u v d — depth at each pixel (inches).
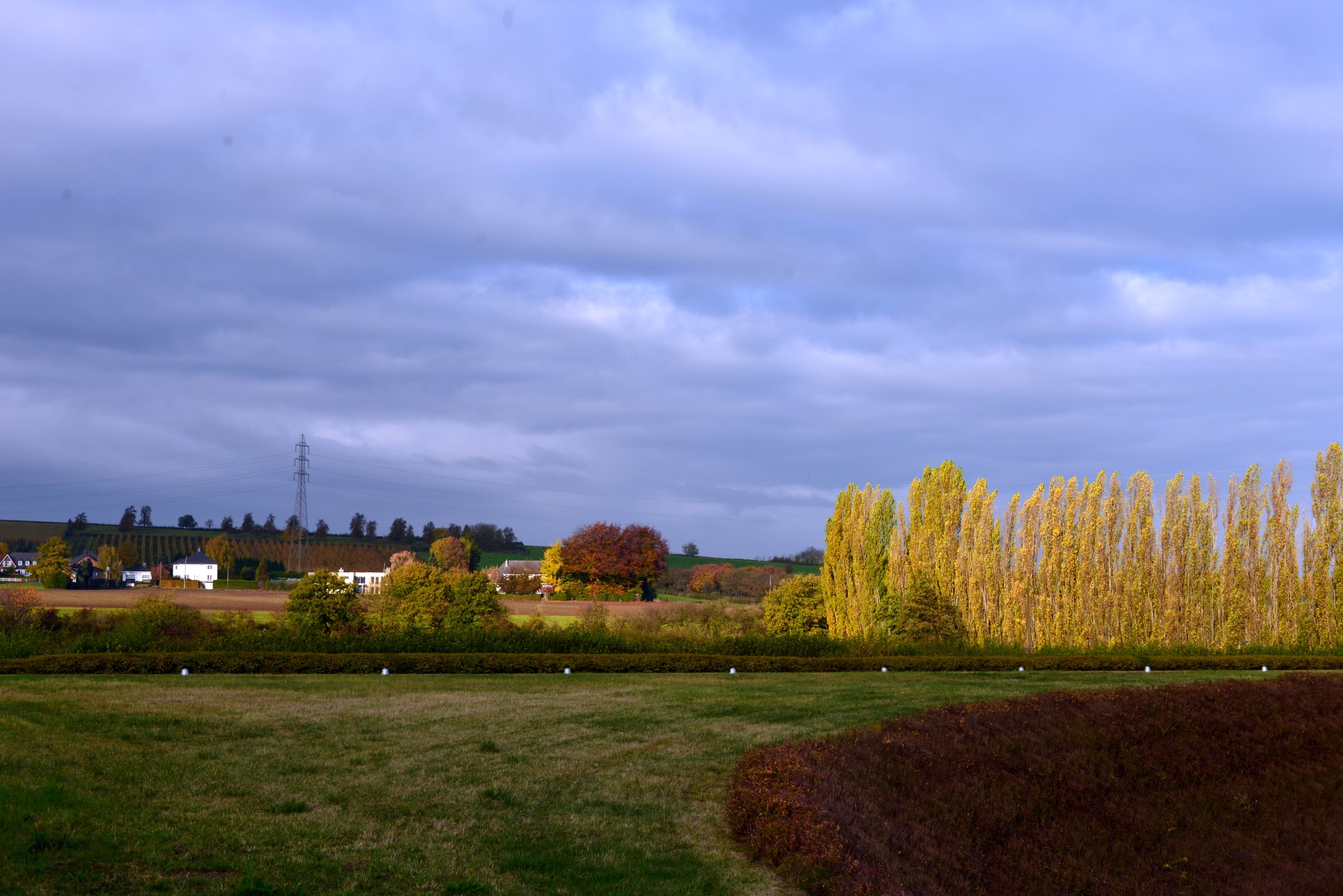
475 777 511.8
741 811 463.2
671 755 587.8
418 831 413.4
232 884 329.1
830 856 409.7
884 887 402.3
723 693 825.5
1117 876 533.6
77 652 945.5
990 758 633.6
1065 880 509.4
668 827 450.9
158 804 417.4
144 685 770.8
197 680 825.5
